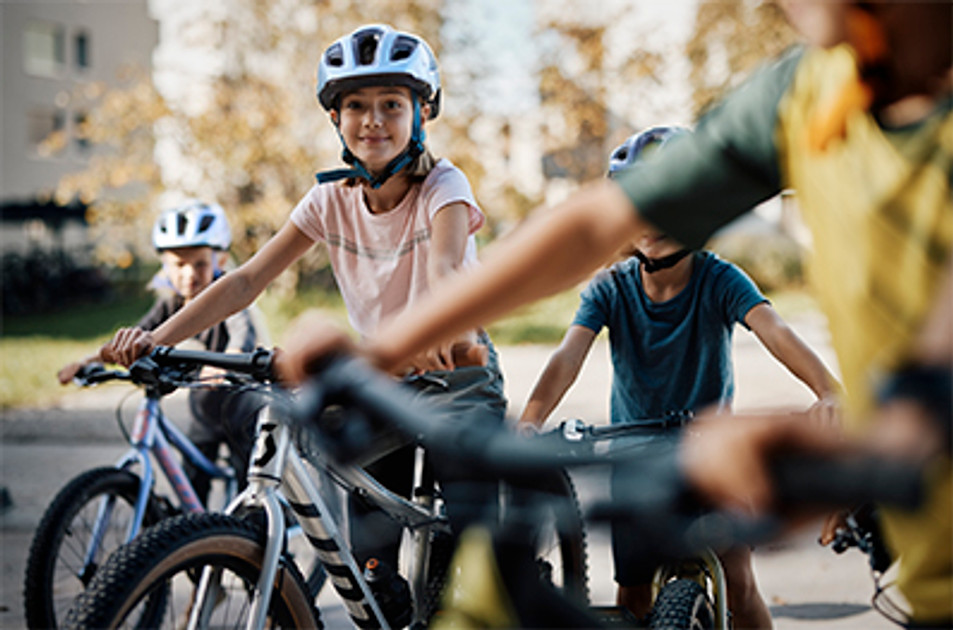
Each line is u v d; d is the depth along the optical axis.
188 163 17.41
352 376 1.24
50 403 10.48
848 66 1.18
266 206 16.97
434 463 1.56
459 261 2.79
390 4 17.66
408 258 2.97
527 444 1.15
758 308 2.88
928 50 1.10
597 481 1.07
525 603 1.30
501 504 1.28
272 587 2.38
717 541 0.90
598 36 18.69
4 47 34.00
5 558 5.41
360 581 2.53
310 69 17.69
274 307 17.67
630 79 18.97
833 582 4.68
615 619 2.35
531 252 1.31
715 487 0.87
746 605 2.88
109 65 36.81
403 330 1.32
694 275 2.99
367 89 2.85
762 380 10.17
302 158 17.20
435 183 2.91
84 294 23.94
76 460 7.97
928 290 1.13
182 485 3.99
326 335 1.31
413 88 2.89
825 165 1.20
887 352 1.17
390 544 2.78
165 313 4.34
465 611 1.38
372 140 2.87
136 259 23.27
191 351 2.43
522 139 18.92
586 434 2.54
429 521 2.58
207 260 4.31
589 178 19.33
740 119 1.29
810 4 1.14
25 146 34.66
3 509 6.41
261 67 17.81
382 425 1.26
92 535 3.69
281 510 2.47
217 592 2.38
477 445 1.16
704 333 2.98
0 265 22.67
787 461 0.84
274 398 2.35
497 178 18.34
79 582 3.68
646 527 0.93
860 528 1.90
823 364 2.78
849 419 1.26
